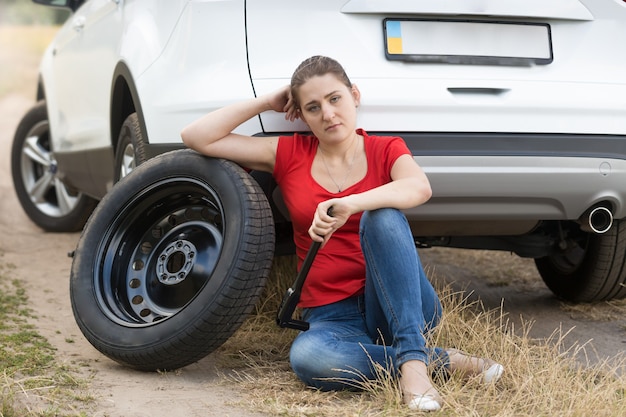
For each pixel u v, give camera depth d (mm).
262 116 3885
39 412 3172
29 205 7301
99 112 5387
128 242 4133
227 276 3586
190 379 3738
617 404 3256
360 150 3715
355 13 4012
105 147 5352
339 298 3662
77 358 3998
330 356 3439
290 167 3762
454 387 3350
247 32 3930
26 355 3928
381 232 3379
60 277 5809
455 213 4059
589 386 3428
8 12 21422
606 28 4289
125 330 3770
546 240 4867
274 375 3760
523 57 4152
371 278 3459
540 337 4469
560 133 4074
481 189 4004
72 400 3359
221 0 3955
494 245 4859
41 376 3592
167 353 3656
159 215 4148
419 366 3316
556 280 5215
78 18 6078
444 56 4047
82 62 5758
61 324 4676
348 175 3691
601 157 4102
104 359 4004
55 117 6480
